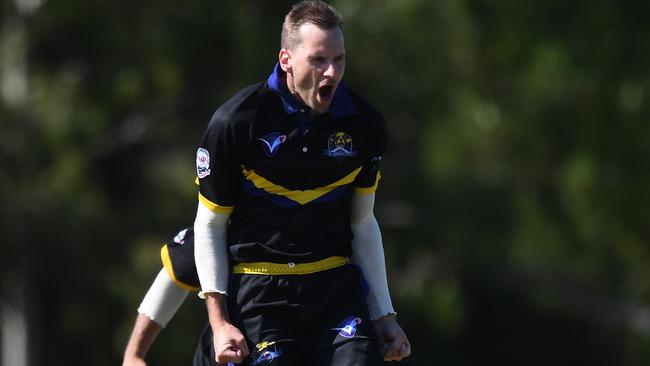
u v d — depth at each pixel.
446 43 44.56
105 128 48.47
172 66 46.81
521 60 45.03
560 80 45.81
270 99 16.52
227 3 45.03
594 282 53.00
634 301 53.56
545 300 53.97
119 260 47.38
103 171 51.56
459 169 48.12
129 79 47.34
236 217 17.08
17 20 47.50
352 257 17.66
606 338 61.62
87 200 46.19
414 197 49.00
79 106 46.31
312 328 17.00
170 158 51.19
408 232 49.69
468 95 45.91
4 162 44.88
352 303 17.11
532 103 46.22
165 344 46.97
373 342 16.77
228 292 17.20
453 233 49.66
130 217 48.81
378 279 17.61
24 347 49.91
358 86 44.34
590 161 45.78
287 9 44.94
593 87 44.84
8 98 46.28
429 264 49.84
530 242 50.00
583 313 55.19
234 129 16.44
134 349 18.62
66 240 45.81
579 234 49.75
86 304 47.94
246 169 16.64
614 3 43.31
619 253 50.66
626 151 46.22
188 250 18.22
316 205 16.86
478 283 56.91
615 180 46.75
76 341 50.53
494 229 49.88
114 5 46.47
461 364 60.66
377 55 43.53
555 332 62.91
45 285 49.12
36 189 44.78
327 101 16.17
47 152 45.62
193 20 45.62
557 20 43.91
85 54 48.56
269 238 16.89
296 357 16.94
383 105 44.53
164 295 18.44
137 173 52.25
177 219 48.75
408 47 43.72
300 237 16.91
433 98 45.50
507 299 60.75
